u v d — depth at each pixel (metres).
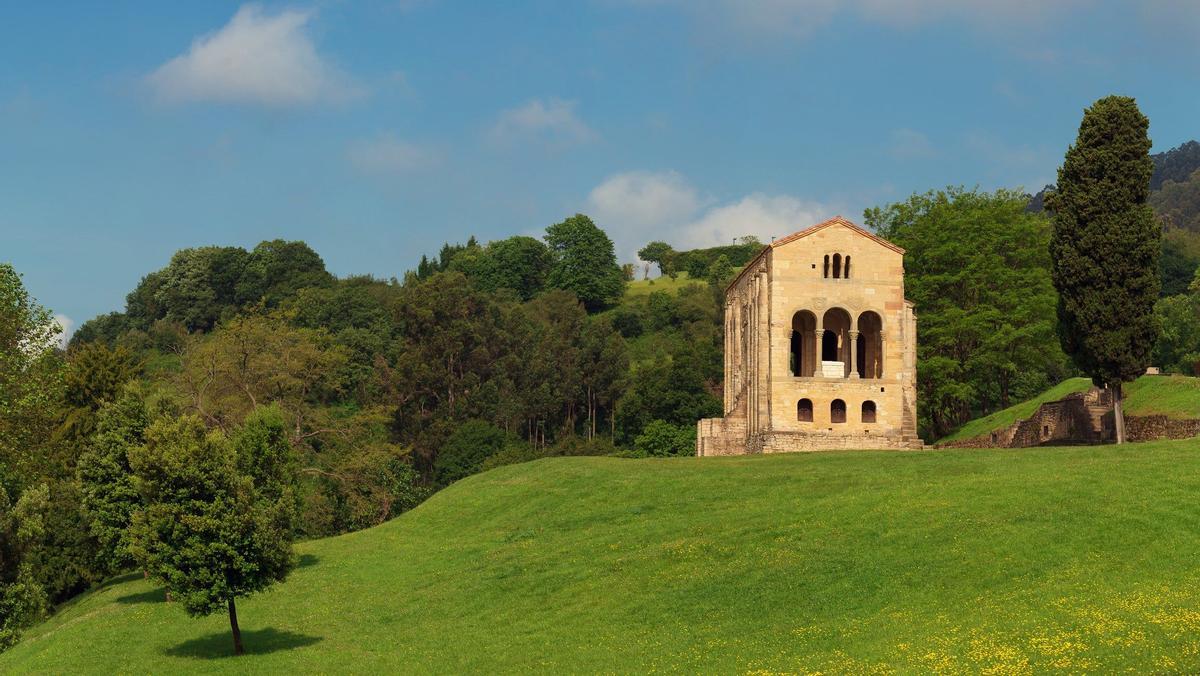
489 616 53.00
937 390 103.38
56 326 81.69
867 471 68.19
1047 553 45.59
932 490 57.31
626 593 51.91
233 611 50.91
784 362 92.56
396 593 60.78
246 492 50.50
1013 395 137.38
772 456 82.31
